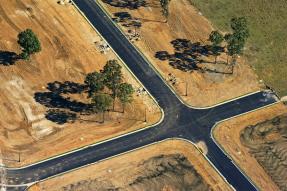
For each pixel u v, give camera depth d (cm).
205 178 14775
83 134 15350
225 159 15238
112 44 17500
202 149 15400
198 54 17550
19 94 15938
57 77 16450
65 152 14950
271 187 14712
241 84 17038
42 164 14675
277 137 15775
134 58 17250
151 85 16688
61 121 15538
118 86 15362
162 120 15938
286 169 15075
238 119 16162
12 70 16425
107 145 15238
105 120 15700
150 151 15225
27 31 15788
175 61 17325
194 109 16275
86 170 14662
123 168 14775
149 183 14488
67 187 14262
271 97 16812
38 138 15138
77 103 15950
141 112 16025
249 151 15450
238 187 14675
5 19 17538
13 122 15362
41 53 16862
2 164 14538
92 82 15375
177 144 15462
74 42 17325
